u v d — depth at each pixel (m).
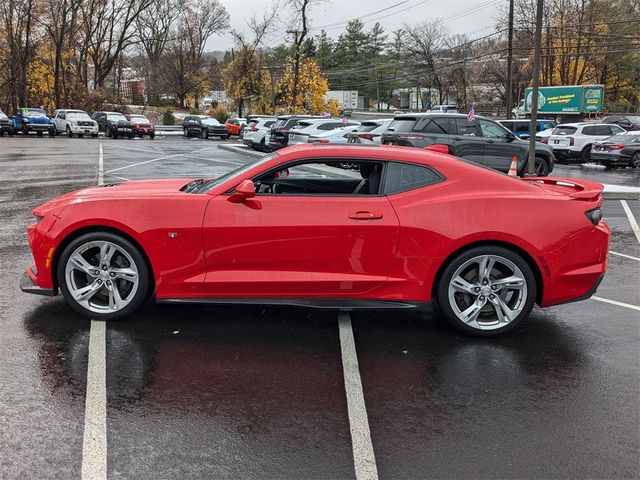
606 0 51.50
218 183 5.02
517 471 2.91
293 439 3.17
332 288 4.61
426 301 4.66
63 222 4.68
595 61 54.91
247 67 55.00
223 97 93.31
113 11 57.22
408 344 4.60
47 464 2.88
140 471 2.84
